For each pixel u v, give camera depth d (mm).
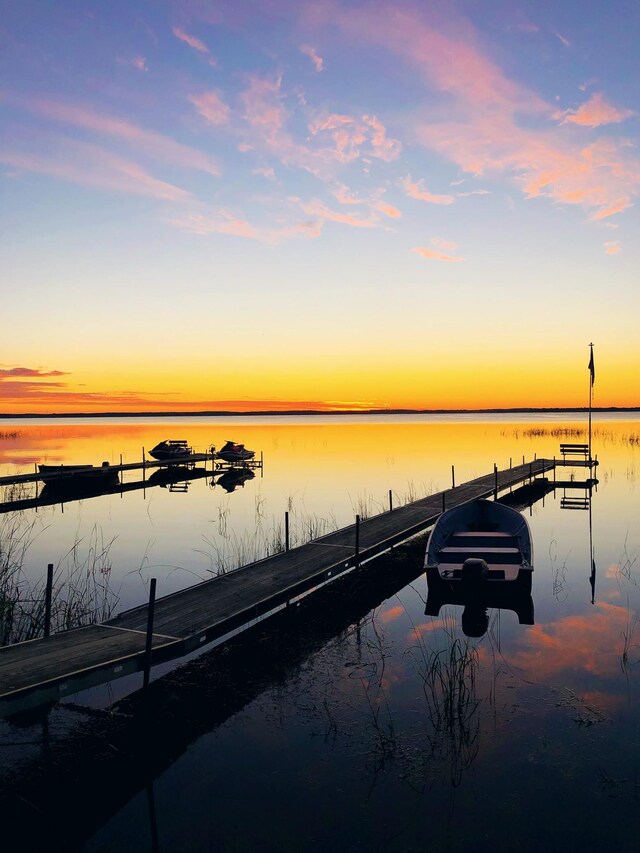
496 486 25078
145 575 14414
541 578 13828
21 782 6449
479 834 5570
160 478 35688
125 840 5578
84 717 7781
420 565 15492
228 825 5754
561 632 10547
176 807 6020
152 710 7688
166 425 144000
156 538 18688
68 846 5512
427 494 26156
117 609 11797
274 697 8289
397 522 17438
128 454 47594
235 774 6535
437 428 92188
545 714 7672
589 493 26328
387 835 5582
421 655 9664
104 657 7719
